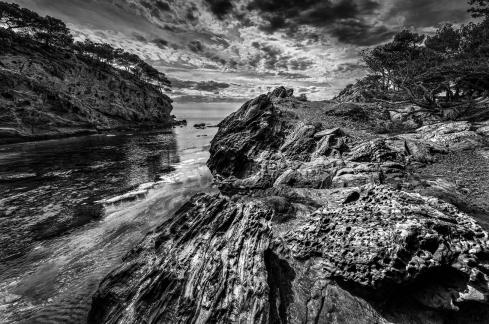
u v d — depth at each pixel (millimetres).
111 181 24594
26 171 28141
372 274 7398
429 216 8992
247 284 7172
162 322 6844
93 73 80938
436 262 7281
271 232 9062
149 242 10805
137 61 111188
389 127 28781
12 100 51844
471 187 13148
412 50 44625
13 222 15883
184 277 7785
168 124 100812
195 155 38531
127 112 85750
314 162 18391
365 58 46281
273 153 22781
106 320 7695
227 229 9352
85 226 15266
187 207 11742
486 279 6984
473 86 33281
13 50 62781
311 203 13523
